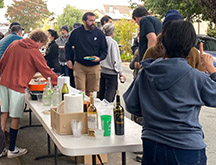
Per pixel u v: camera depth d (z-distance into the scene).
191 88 2.23
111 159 4.68
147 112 2.33
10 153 4.71
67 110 3.09
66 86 4.25
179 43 2.27
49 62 7.72
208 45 11.75
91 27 6.29
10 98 4.55
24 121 6.72
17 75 4.54
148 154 2.31
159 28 4.32
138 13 4.75
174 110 2.22
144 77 2.42
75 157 4.16
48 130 3.25
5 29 13.07
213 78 2.38
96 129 2.91
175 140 2.20
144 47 4.39
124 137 2.93
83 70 6.45
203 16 14.19
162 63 2.28
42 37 4.59
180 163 2.18
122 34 24.73
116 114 2.98
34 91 4.58
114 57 6.34
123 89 11.19
